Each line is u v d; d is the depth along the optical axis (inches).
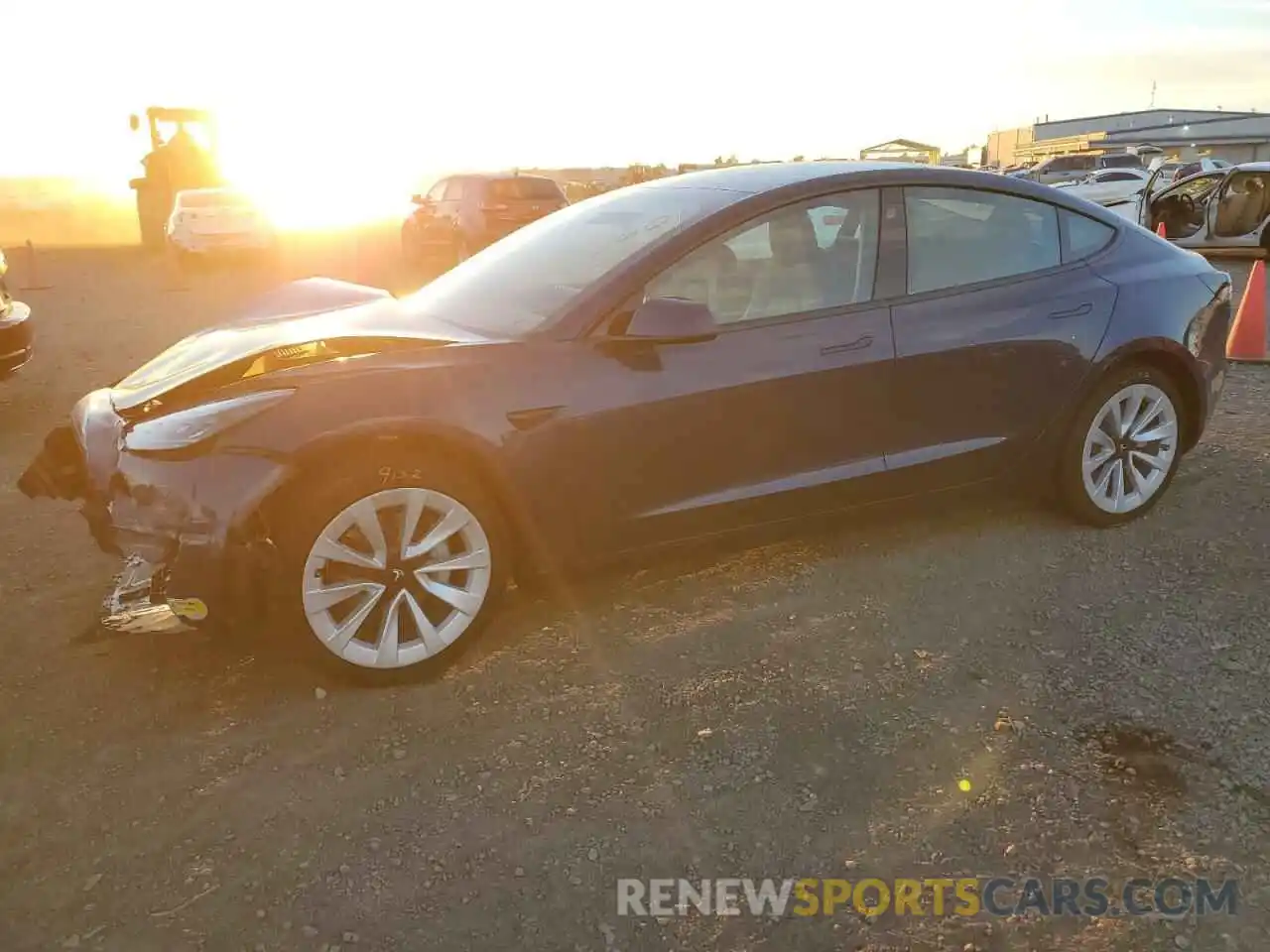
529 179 660.7
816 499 141.5
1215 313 170.2
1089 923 84.1
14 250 903.7
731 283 134.3
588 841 94.7
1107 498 165.8
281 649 128.9
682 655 128.1
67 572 154.9
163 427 113.7
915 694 118.6
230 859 92.8
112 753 108.8
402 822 97.6
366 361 118.6
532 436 120.8
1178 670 122.7
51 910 86.7
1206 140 2271.2
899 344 141.9
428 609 123.1
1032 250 157.0
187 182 891.4
